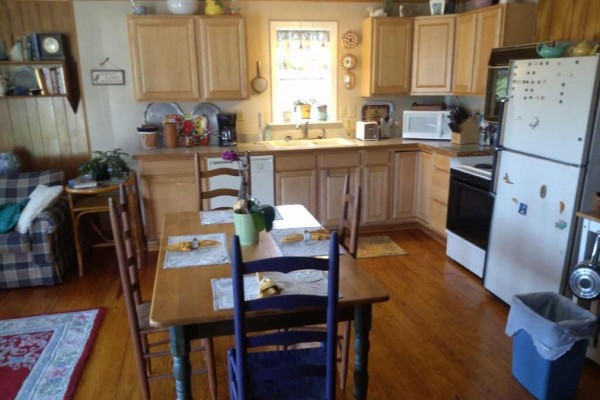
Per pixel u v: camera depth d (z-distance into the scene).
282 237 2.20
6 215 3.38
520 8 3.62
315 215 4.36
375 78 4.49
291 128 4.71
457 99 4.75
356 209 2.16
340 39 4.61
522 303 2.29
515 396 2.24
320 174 4.28
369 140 4.59
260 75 4.51
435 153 4.12
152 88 4.05
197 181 2.83
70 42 4.05
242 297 1.38
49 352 2.59
